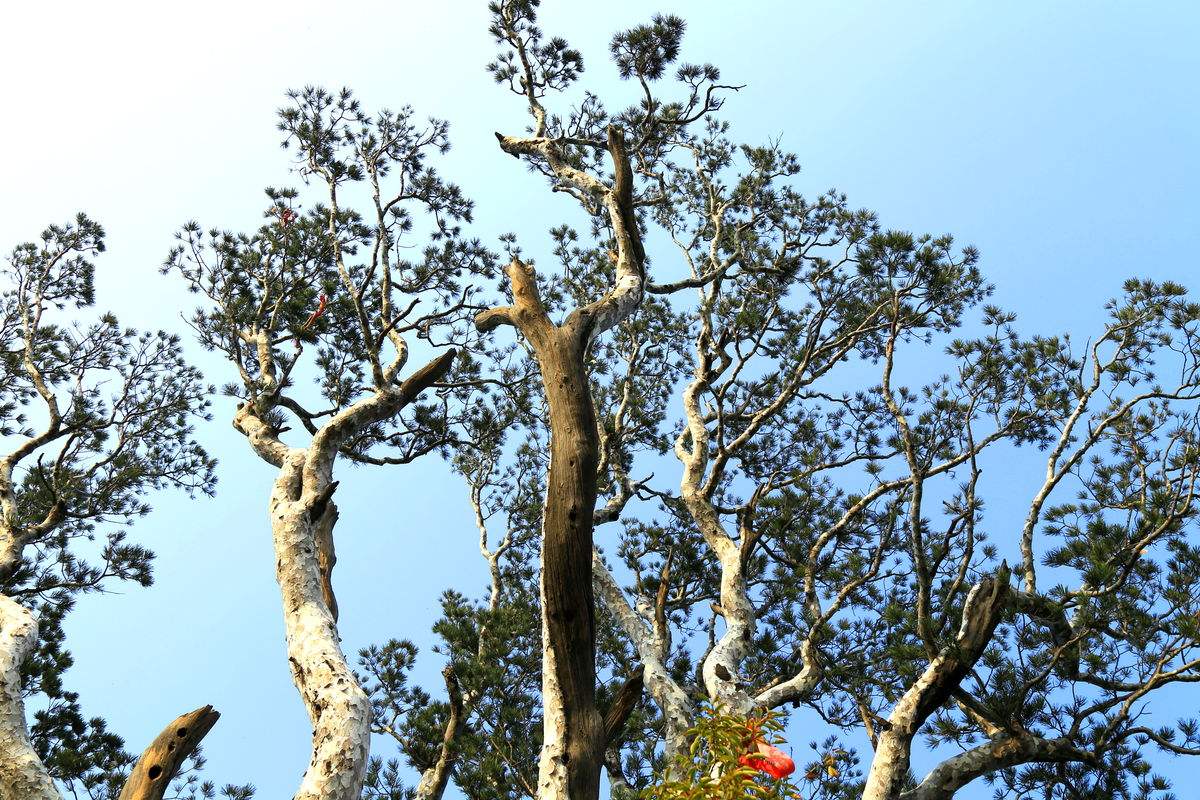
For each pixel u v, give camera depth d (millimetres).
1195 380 9281
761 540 11375
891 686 9141
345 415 8289
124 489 13359
